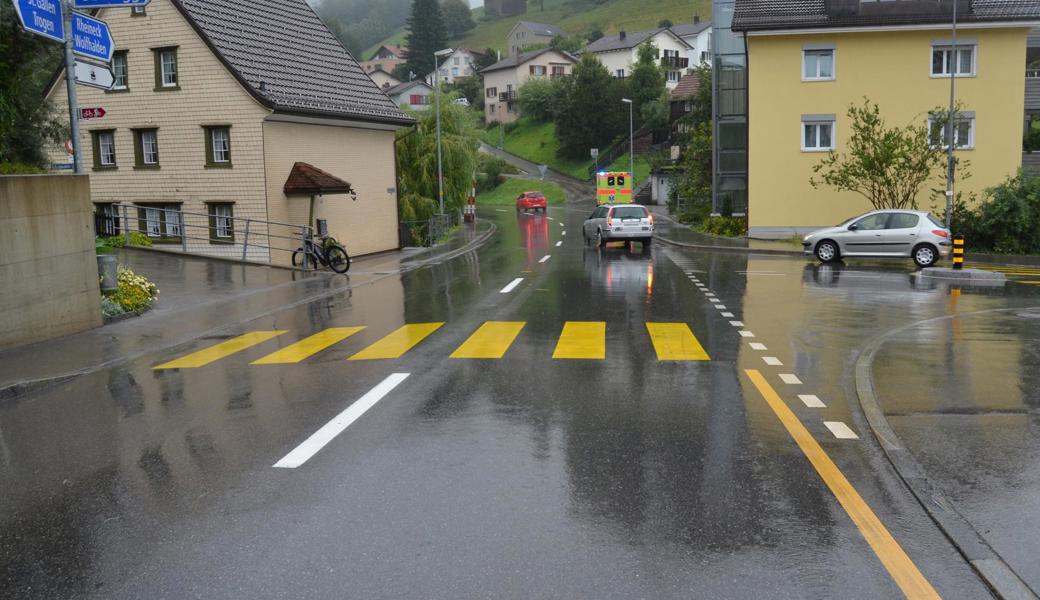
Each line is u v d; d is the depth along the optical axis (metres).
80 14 12.23
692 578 4.25
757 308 15.02
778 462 6.08
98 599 4.13
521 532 4.84
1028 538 4.66
